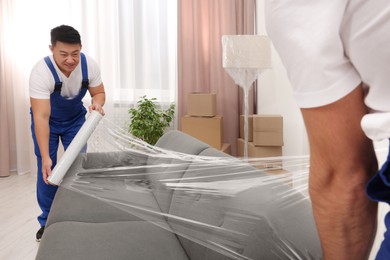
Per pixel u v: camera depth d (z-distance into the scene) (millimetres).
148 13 3871
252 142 3131
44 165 2141
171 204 1360
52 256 1238
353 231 568
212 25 3709
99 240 1357
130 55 3926
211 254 1077
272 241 895
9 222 2756
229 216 1039
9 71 4000
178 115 3873
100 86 2516
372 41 434
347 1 442
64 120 2480
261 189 1047
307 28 470
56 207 1759
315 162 554
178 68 3803
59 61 2162
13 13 3898
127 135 2385
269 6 509
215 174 1308
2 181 3850
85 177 1885
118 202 1511
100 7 3877
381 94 464
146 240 1375
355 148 512
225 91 3760
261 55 2822
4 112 3959
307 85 490
